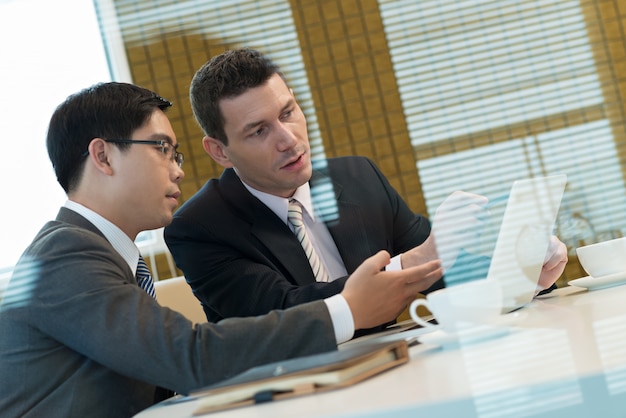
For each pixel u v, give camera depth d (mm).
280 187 2021
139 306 1246
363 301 1255
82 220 1486
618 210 3418
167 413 1075
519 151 3834
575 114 3973
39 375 1321
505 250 1356
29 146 3283
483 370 855
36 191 3232
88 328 1244
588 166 3816
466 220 1494
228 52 2043
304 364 992
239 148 2004
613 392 724
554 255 1527
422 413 750
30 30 3432
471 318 1116
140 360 1204
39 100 3371
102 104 1507
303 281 1979
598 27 4008
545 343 938
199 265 1999
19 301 1315
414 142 3928
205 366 1184
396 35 3949
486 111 3943
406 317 3182
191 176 3750
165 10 3730
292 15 3926
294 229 2053
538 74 3961
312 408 835
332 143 3934
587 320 1053
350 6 3953
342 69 3947
